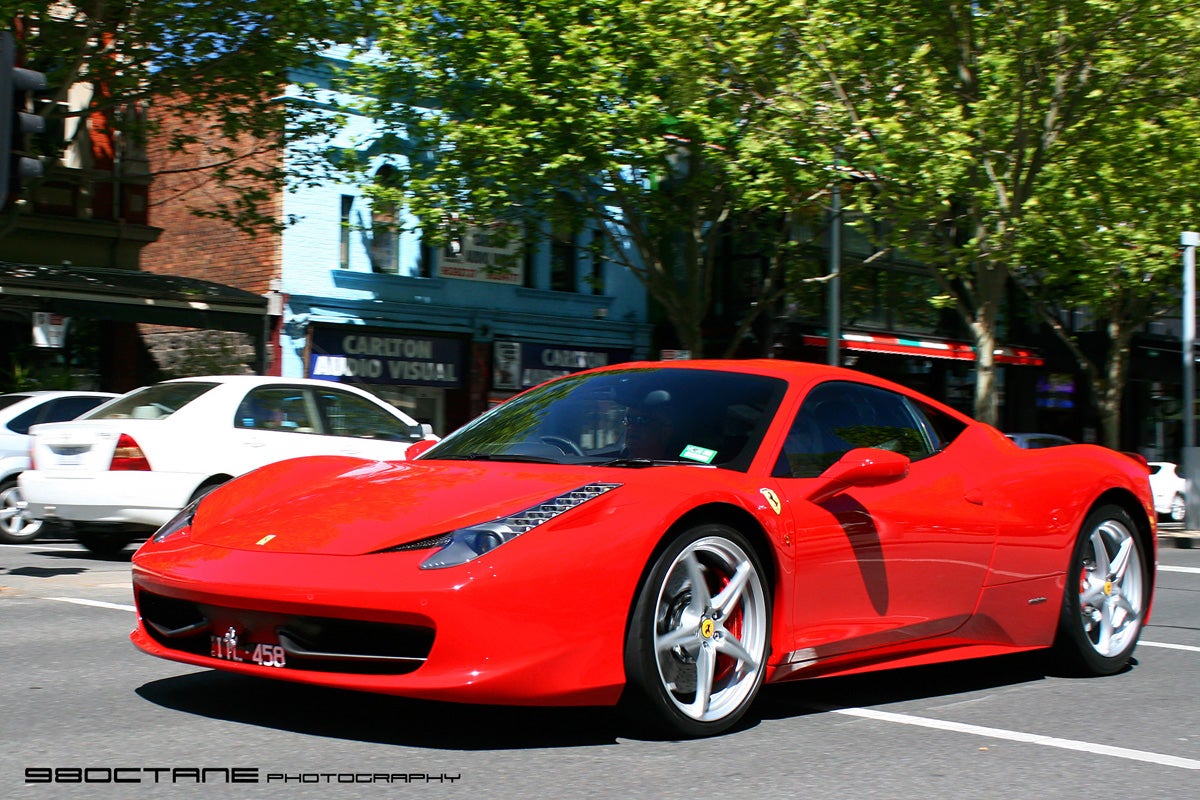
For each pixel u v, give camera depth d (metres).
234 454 9.31
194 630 3.70
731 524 3.90
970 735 3.98
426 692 3.27
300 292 21.06
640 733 3.70
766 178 17.12
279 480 4.29
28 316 18.06
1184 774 3.56
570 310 24.78
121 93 16.55
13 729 3.68
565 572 3.40
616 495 3.65
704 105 17.03
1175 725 4.28
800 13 15.92
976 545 4.71
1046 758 3.69
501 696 3.31
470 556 3.36
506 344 23.69
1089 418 31.58
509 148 16.98
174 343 20.36
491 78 17.31
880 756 3.63
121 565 9.17
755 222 21.64
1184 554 14.86
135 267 20.66
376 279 21.94
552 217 18.64
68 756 3.35
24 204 16.06
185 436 9.14
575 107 16.78
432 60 17.80
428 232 18.48
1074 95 15.88
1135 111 16.39
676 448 4.23
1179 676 5.37
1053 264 20.22
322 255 21.36
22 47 15.40
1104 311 21.81
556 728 3.79
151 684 4.39
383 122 21.08
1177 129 16.72
